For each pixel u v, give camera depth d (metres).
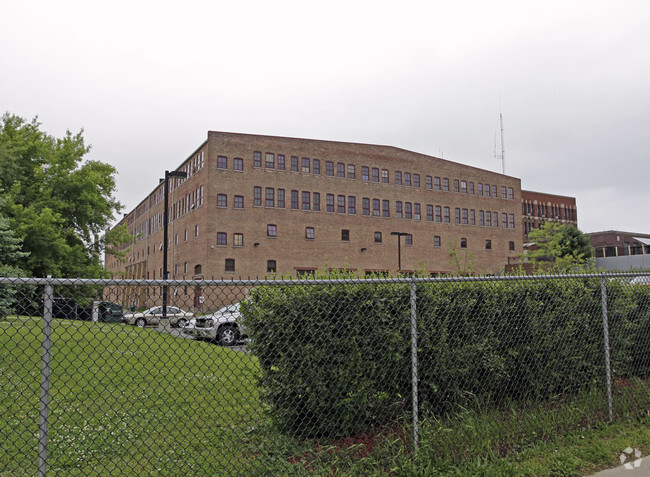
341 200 54.44
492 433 4.68
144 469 3.95
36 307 3.42
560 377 5.85
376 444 4.39
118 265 89.62
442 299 5.06
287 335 4.50
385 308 4.73
